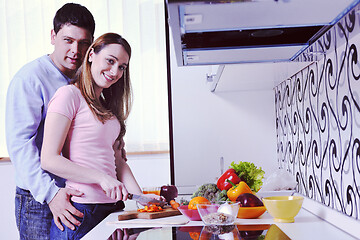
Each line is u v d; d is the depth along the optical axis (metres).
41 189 1.92
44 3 3.20
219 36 1.03
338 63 1.09
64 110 1.69
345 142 1.06
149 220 1.33
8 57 3.18
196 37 1.02
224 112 2.16
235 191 1.40
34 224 2.02
